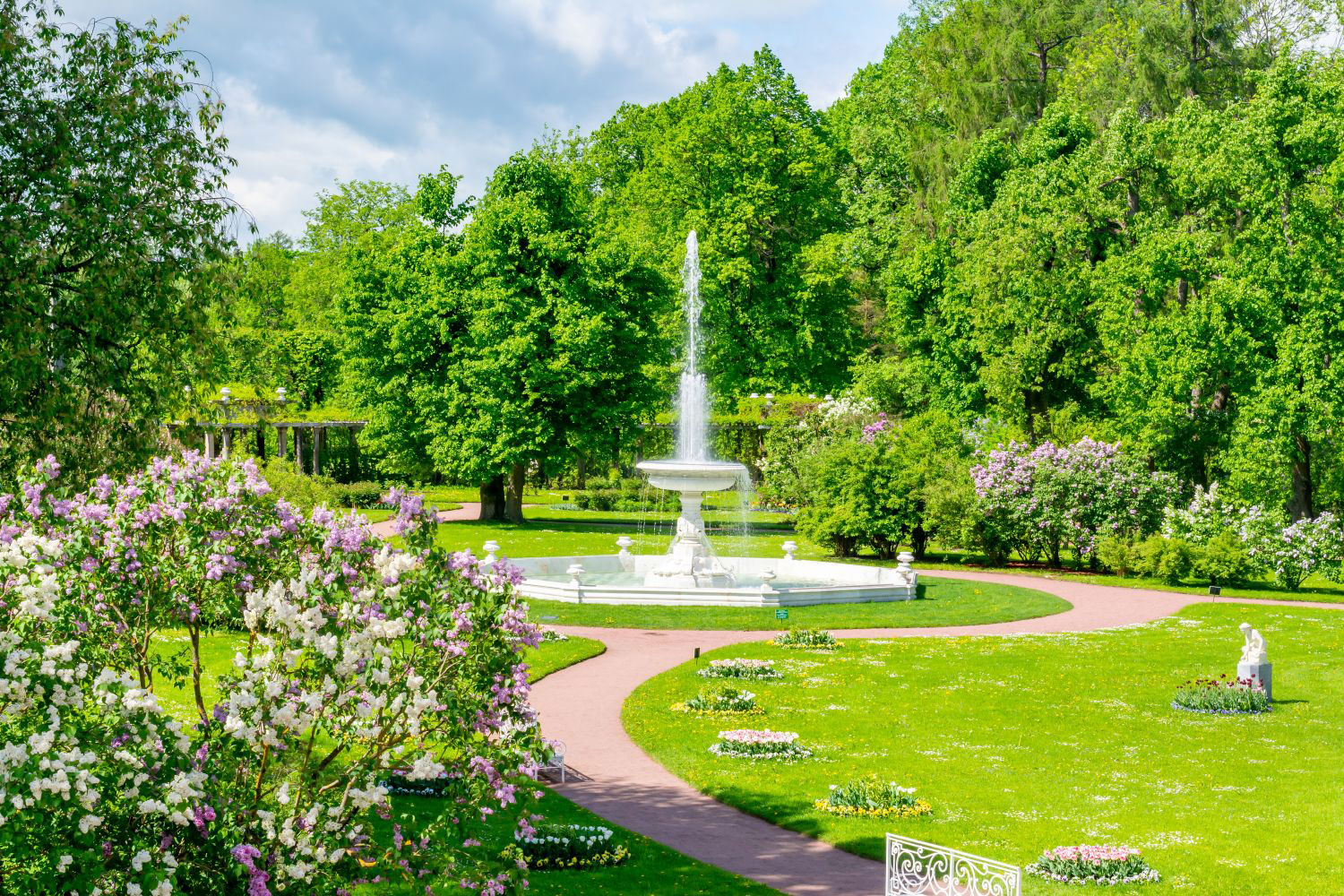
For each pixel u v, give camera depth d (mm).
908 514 43625
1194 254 44250
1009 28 64438
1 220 14703
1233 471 41406
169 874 7402
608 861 13023
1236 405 44969
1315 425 38562
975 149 56688
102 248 15398
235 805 8109
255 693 8266
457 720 9039
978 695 21953
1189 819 14734
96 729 7562
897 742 18641
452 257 51219
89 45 16266
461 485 73625
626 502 60562
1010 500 41500
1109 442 45062
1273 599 35156
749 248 63625
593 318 47500
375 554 9977
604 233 53344
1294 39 54250
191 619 10461
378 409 52375
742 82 62594
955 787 16203
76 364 16328
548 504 65438
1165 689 22625
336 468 69938
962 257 55438
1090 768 17172
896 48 78875
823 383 65188
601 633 28016
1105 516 40750
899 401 58438
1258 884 12414
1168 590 37125
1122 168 49156
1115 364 47969
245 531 10555
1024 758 17703
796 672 23938
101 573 10031
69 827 7117
